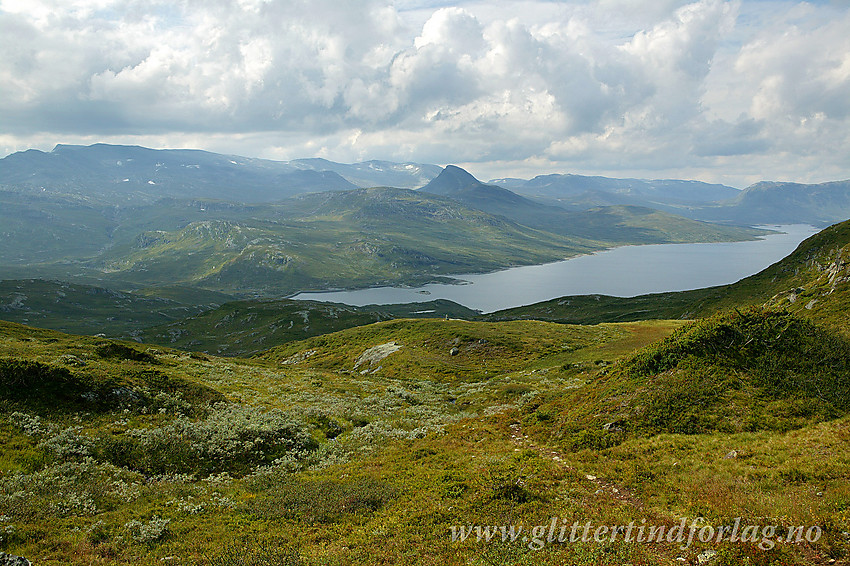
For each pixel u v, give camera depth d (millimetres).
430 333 109312
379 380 68938
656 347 33219
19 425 26156
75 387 32219
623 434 25797
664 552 13945
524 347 89125
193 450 28000
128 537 17266
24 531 16719
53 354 40969
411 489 21906
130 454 26109
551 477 21641
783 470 18312
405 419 40031
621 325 108688
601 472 21812
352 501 20578
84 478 22359
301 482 24531
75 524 17906
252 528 18281
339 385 59938
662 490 18812
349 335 129875
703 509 16281
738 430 23219
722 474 19125
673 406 26391
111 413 31562
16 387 29812
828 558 12477
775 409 23953
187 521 18984
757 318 30422
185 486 23312
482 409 44438
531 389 48531
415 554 15141
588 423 28469
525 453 25734
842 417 22109
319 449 31328
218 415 36125
